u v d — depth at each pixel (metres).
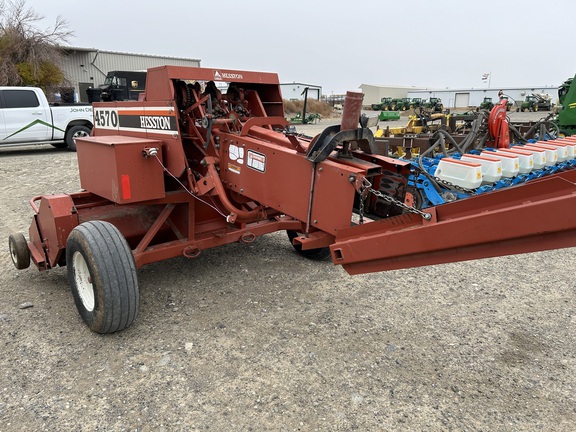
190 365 3.19
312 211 3.20
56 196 4.00
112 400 2.82
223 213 4.54
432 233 2.56
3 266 4.98
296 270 4.94
